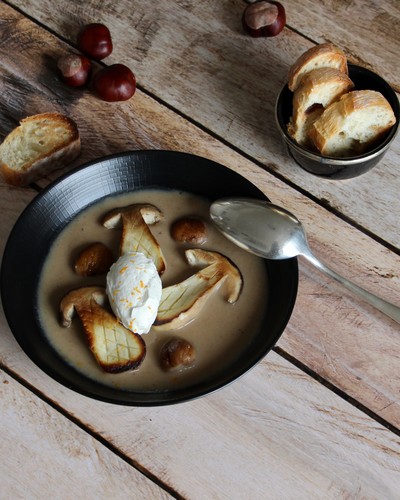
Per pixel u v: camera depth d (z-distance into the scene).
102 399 0.82
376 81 0.92
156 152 0.91
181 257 0.90
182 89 0.99
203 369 0.86
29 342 0.85
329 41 1.01
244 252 0.90
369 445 0.87
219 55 1.01
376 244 0.93
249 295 0.88
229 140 0.97
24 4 1.03
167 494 0.86
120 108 0.99
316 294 0.91
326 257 0.93
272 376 0.89
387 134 0.90
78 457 0.87
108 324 0.86
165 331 0.87
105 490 0.87
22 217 0.88
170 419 0.88
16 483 0.87
